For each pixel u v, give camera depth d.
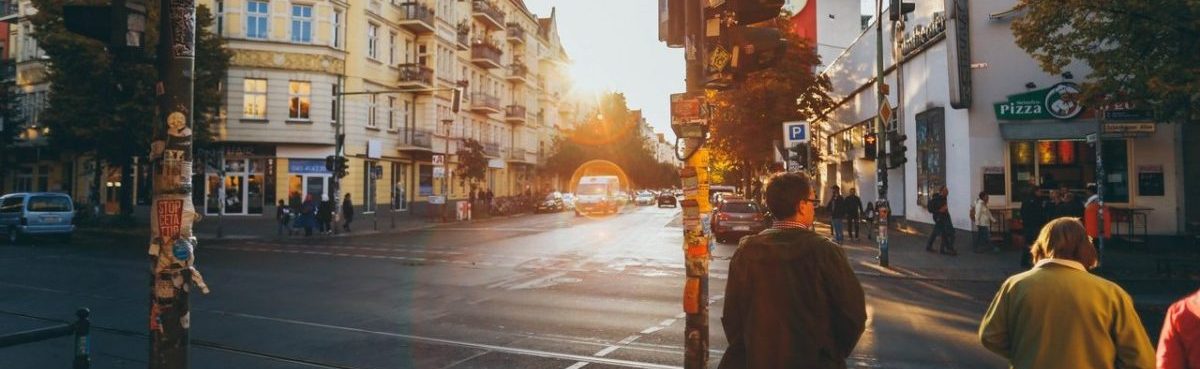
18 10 38.91
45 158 38.03
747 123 28.52
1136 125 14.78
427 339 7.93
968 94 17.88
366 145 35.88
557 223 33.69
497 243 21.61
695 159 4.71
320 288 11.98
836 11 45.62
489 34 53.12
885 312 9.76
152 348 4.12
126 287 11.98
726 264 16.02
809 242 3.04
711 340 7.90
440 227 30.81
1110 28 13.13
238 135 32.16
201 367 6.71
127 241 22.64
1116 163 17.88
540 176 66.31
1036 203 15.18
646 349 7.41
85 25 4.09
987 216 17.05
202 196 32.94
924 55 21.19
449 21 44.25
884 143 15.48
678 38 5.30
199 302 10.47
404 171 40.31
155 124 4.18
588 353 7.25
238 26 32.12
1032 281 3.14
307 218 25.28
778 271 3.02
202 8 26.81
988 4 17.91
